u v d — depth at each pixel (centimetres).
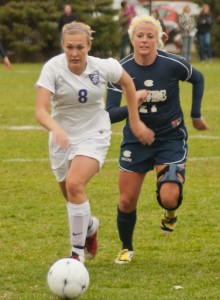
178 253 1731
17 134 3525
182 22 8081
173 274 1552
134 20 1620
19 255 1702
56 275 1330
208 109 4531
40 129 3694
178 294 1412
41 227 1966
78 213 1502
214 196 2347
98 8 8644
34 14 8512
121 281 1497
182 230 1948
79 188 1494
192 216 2095
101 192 2380
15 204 2217
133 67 1631
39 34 8644
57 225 1988
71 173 1503
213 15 9750
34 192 2383
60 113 1533
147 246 1791
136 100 1552
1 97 5088
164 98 1623
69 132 1539
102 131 1542
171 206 1570
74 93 1499
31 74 6988
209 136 3522
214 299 1387
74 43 1467
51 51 8775
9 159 2919
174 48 9038
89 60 1509
